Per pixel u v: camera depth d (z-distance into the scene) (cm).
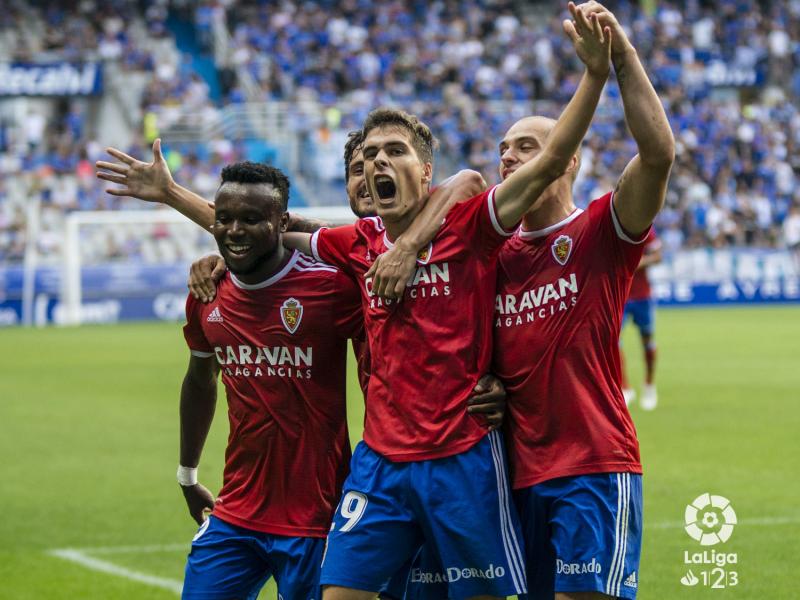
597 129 5412
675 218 5062
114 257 4362
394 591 689
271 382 678
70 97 5256
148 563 1065
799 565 1018
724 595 937
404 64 5634
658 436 1708
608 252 662
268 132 5050
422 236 645
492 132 5316
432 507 636
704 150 5534
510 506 656
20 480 1448
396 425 648
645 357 2023
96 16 5547
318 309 678
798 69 6216
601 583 630
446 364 641
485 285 655
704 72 6019
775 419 1870
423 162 664
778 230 5297
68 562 1068
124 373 2598
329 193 4909
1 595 959
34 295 4225
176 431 1828
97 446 1694
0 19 5425
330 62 5609
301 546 675
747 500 1273
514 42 5916
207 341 712
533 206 668
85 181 4806
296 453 677
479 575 639
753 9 6391
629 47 625
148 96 5172
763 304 4947
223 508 688
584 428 648
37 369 2694
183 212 744
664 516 1203
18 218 4500
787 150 5775
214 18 5700
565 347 654
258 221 662
